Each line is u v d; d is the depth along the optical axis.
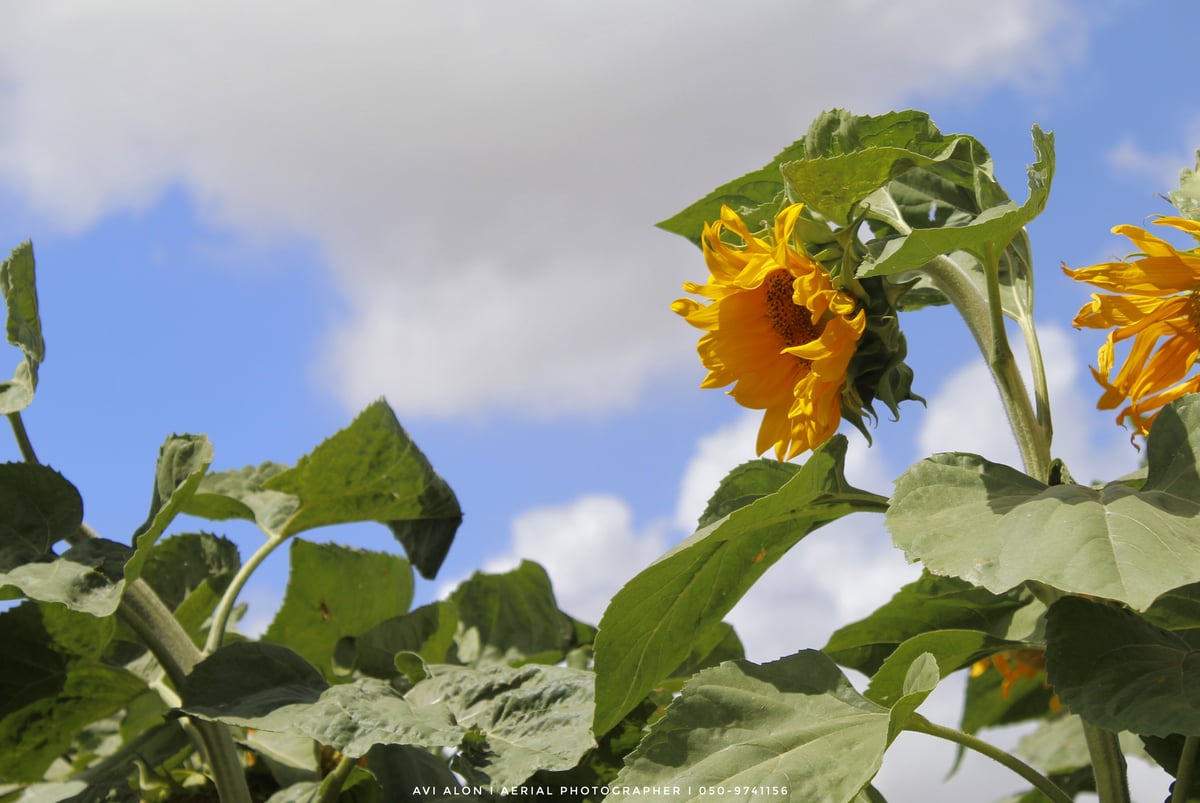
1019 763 1.54
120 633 1.83
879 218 1.76
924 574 1.82
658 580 1.62
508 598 2.21
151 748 1.78
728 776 1.49
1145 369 1.62
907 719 1.47
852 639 1.87
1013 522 1.46
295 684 1.72
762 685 1.56
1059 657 1.50
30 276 1.80
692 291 1.67
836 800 1.45
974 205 1.73
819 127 1.69
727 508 1.71
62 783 1.79
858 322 1.58
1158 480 1.48
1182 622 1.64
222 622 1.81
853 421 1.61
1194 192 1.66
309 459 1.92
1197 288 1.59
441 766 1.80
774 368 1.66
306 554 2.02
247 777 1.86
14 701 1.72
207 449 1.75
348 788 1.81
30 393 1.76
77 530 1.75
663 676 1.68
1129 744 2.24
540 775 1.75
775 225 1.61
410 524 2.03
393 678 1.98
